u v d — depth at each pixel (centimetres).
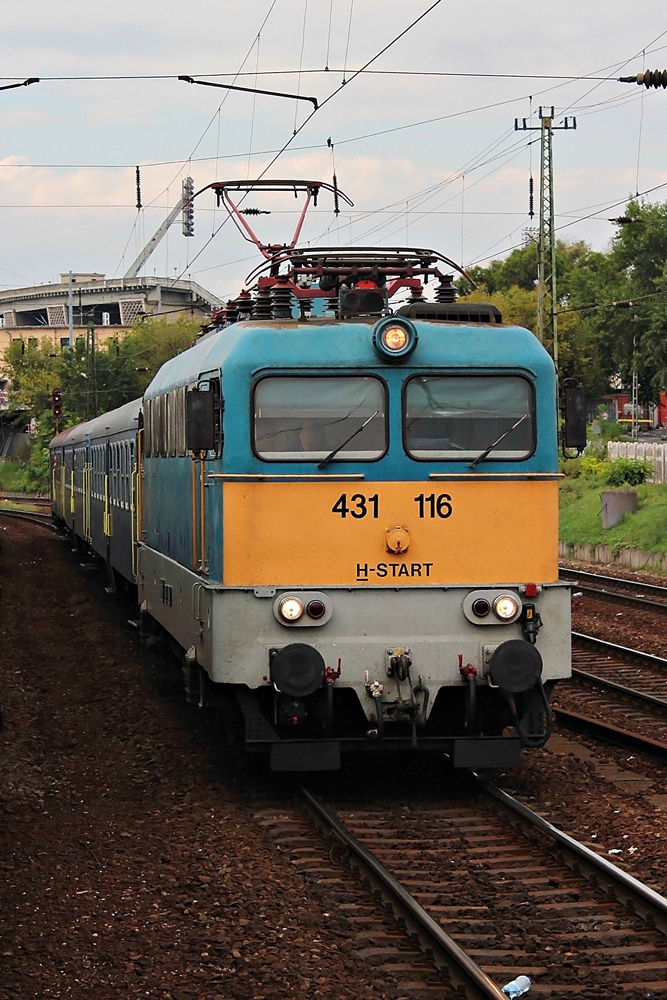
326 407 1023
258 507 1014
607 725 1265
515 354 1040
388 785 1091
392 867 855
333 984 656
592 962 686
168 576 1352
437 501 1027
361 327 1034
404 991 649
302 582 1016
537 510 1038
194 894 805
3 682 1644
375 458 1021
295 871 846
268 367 1016
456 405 1034
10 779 1124
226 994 649
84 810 1048
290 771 1094
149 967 688
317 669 990
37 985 668
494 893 799
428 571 1024
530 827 935
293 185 1533
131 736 1327
